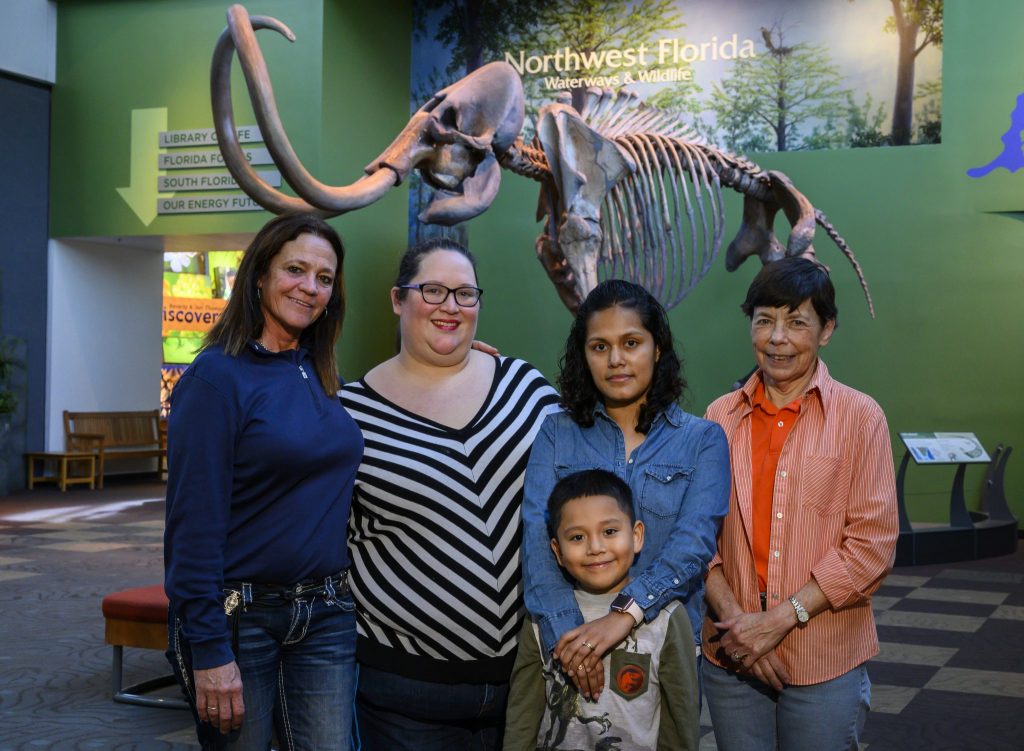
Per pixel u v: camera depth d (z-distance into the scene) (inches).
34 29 550.3
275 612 94.3
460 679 101.1
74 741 173.5
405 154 268.2
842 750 97.6
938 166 476.4
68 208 558.3
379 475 100.3
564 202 317.1
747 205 387.2
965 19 472.4
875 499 98.6
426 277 105.0
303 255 97.0
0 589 303.7
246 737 93.1
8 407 541.0
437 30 584.1
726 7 519.5
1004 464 421.4
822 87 503.2
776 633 95.4
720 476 95.1
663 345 97.6
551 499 91.5
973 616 280.5
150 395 616.4
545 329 533.6
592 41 546.6
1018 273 463.8
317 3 516.7
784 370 101.5
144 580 318.3
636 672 87.0
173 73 538.9
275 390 95.5
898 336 479.8
